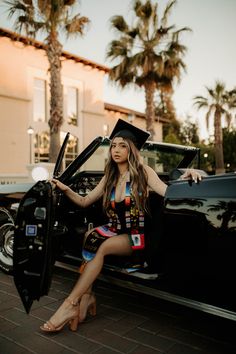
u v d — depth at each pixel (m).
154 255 2.32
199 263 2.08
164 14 16.20
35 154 16.48
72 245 3.22
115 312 2.73
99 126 19.56
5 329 2.42
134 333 2.38
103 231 2.54
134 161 2.44
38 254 2.26
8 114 15.26
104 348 2.19
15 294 3.08
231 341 2.28
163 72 16.48
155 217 2.32
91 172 3.46
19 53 15.52
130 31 16.55
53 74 13.15
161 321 2.57
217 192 2.02
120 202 2.47
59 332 2.38
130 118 16.66
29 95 16.00
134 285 2.47
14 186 3.88
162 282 2.30
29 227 2.29
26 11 12.64
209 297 2.07
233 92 25.59
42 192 2.26
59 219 3.13
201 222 2.06
